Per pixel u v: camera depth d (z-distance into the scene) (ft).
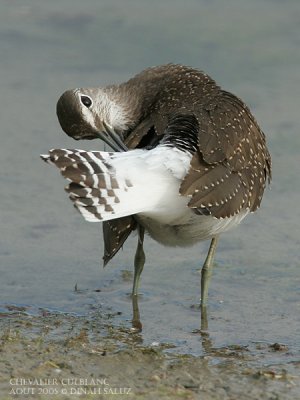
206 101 41.73
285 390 33.09
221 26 76.43
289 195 54.65
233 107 41.50
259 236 50.16
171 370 34.55
